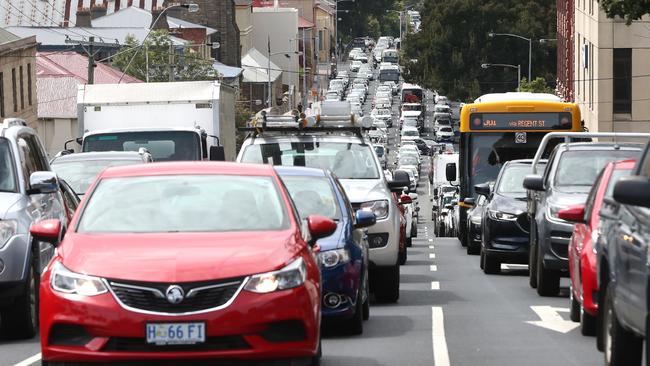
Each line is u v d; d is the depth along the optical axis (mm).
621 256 26109
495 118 85875
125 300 25641
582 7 181125
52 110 179000
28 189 39562
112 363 25656
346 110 70250
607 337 28031
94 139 75625
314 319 26562
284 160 50500
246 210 28422
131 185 29250
